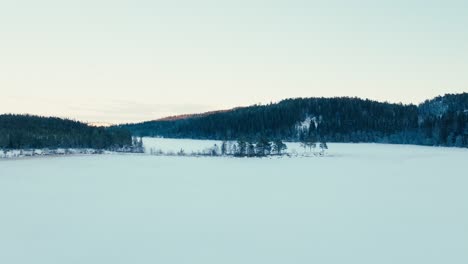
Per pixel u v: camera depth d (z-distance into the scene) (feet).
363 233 102.12
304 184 190.90
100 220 115.03
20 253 86.58
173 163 306.76
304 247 91.04
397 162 316.81
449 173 236.63
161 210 128.77
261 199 148.46
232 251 88.28
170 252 87.51
